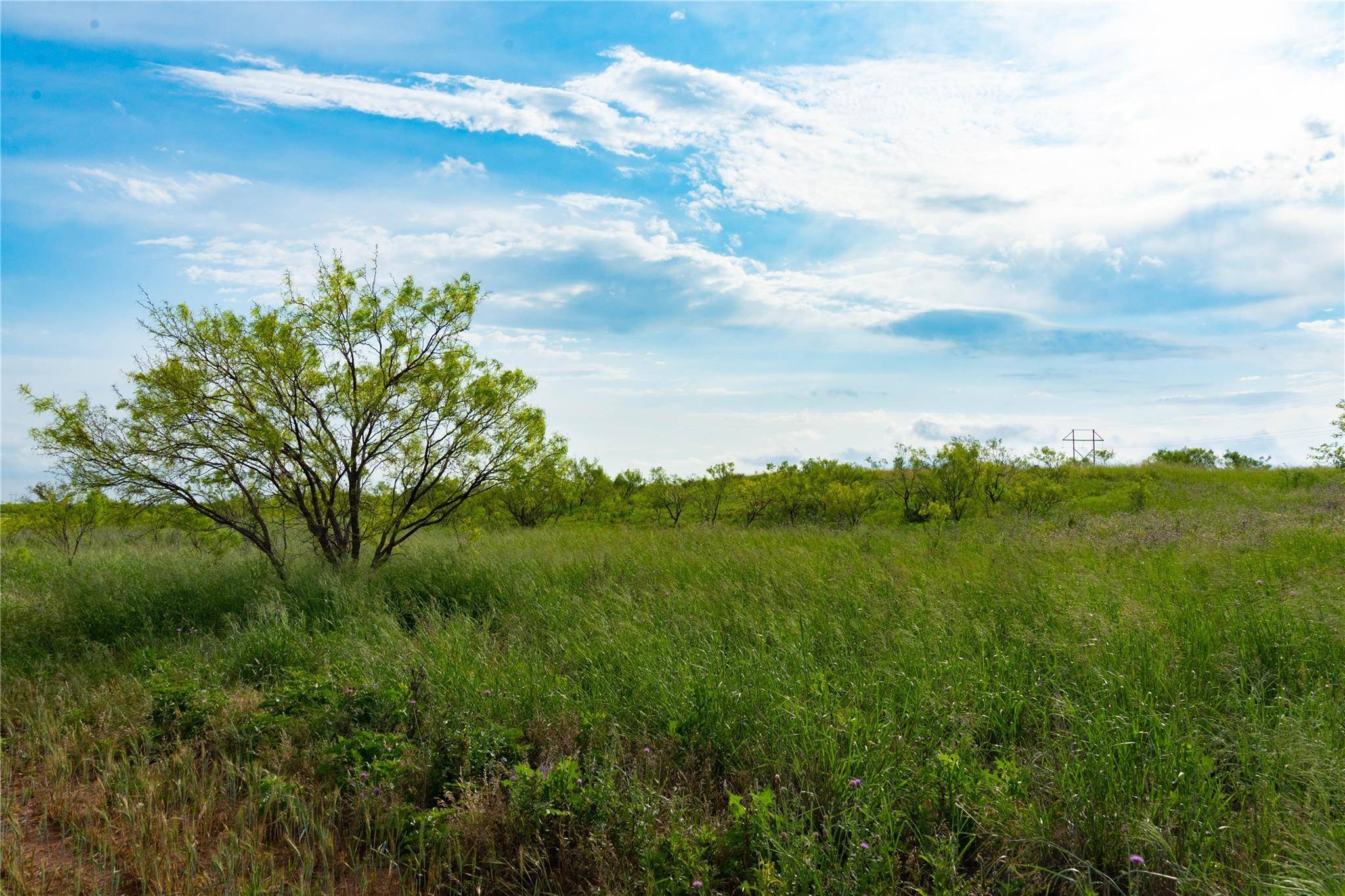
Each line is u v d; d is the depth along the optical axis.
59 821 4.37
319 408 11.37
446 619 8.45
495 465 12.18
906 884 3.24
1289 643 5.50
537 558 11.68
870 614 7.13
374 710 5.25
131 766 4.99
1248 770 3.94
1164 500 21.02
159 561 12.69
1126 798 3.59
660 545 13.34
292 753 4.94
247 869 3.77
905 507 23.41
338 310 11.58
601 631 6.80
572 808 3.82
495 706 5.40
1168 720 4.29
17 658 7.90
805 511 23.95
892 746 4.25
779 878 3.13
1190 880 3.05
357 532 11.62
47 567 13.52
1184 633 5.78
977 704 4.87
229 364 10.96
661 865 3.35
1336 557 9.14
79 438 10.18
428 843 3.78
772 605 7.55
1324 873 2.93
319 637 7.73
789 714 4.60
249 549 13.59
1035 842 3.32
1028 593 7.57
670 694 5.12
